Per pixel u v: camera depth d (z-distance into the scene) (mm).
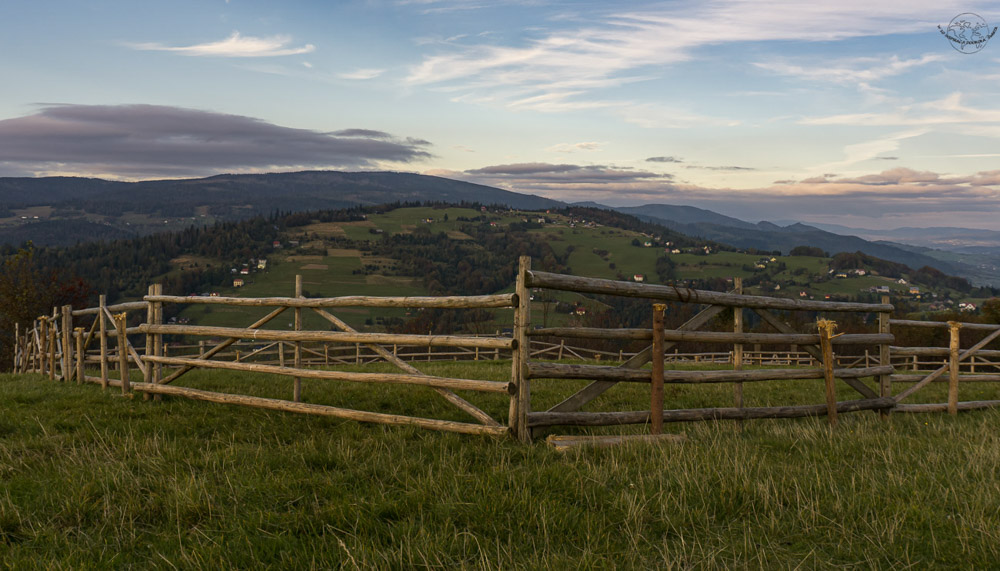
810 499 4473
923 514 4172
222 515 4184
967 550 3686
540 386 11531
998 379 9664
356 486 4754
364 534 3859
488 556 3572
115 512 4234
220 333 8320
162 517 4285
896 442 6414
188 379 12438
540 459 5578
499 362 22797
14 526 4109
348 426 6918
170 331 8766
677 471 4965
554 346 29797
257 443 6301
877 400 8664
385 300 6953
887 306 8781
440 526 3971
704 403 10156
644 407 9719
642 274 179625
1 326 35469
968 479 5059
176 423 7176
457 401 6605
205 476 4945
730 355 32406
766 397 11258
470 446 5992
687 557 3627
